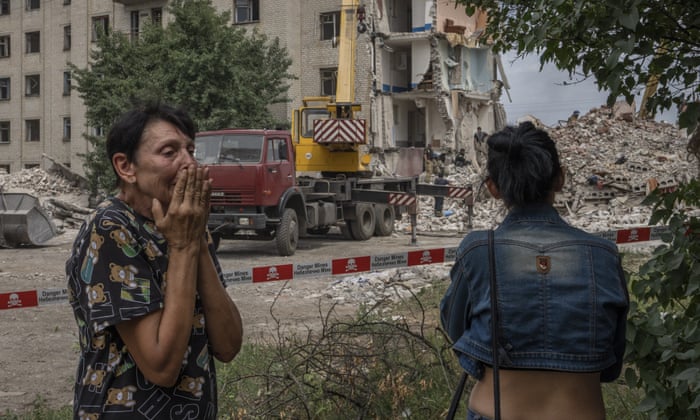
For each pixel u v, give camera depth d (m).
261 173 14.95
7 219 18.91
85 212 24.98
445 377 4.40
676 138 30.75
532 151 2.31
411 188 21.91
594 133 31.66
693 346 3.01
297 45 35.94
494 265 2.24
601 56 2.95
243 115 28.84
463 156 34.28
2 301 7.36
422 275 11.55
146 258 2.11
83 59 42.34
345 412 4.17
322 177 19.47
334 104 18.92
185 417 2.12
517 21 3.31
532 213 2.33
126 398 2.06
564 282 2.18
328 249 17.22
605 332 2.17
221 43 28.38
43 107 44.78
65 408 5.41
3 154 46.41
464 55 37.25
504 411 2.18
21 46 45.38
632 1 2.57
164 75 28.12
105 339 2.08
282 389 4.30
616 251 2.28
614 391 4.53
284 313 9.34
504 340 2.18
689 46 2.95
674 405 3.05
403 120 37.56
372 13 35.22
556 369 2.14
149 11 39.84
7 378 6.62
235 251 16.97
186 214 2.05
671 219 3.11
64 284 12.66
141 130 2.18
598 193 23.83
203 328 2.21
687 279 3.07
